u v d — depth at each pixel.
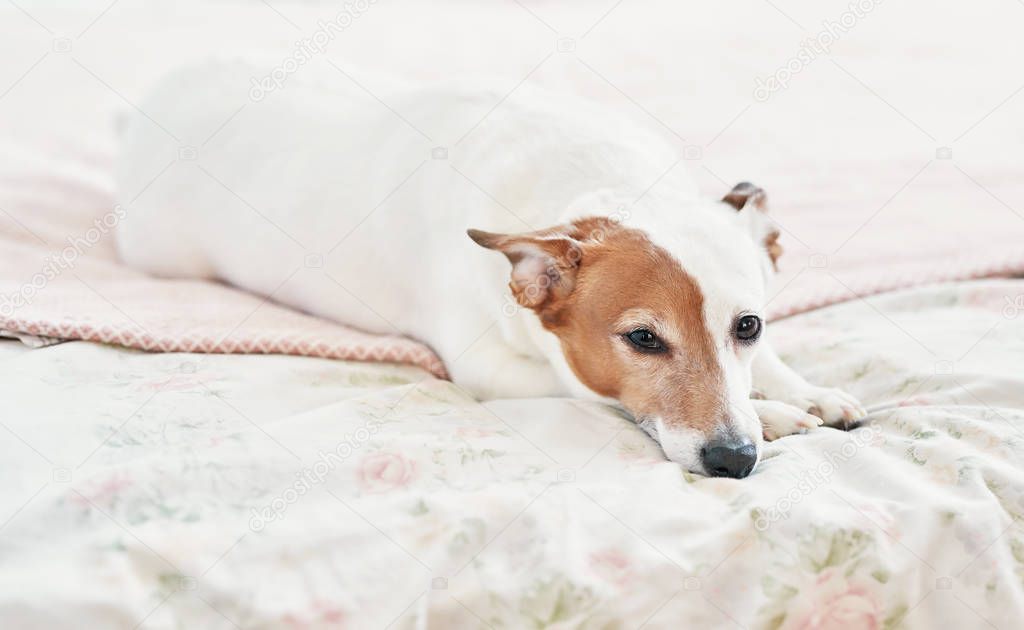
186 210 1.16
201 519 0.83
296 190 1.12
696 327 0.91
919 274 1.11
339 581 0.80
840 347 1.01
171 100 1.21
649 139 1.05
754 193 0.99
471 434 0.91
